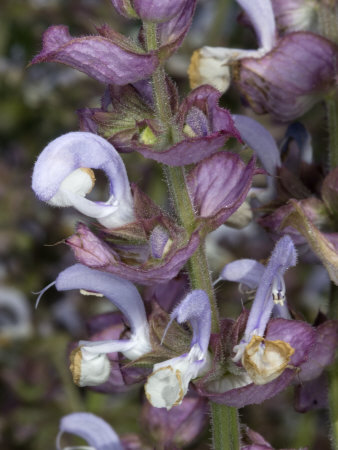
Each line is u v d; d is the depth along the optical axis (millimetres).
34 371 658
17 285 709
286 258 317
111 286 328
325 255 346
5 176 745
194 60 378
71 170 313
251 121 374
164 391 308
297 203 351
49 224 731
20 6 746
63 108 744
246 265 341
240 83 377
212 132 315
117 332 365
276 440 588
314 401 382
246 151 380
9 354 679
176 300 349
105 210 324
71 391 631
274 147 379
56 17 741
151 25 314
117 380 360
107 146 318
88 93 742
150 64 312
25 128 755
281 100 378
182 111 316
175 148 306
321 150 559
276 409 602
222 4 668
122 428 600
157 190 629
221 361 324
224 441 335
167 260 316
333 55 371
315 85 375
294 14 386
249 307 356
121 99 327
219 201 328
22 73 754
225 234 647
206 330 315
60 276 328
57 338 678
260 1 375
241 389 318
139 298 331
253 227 646
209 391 326
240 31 672
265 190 384
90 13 729
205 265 328
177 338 329
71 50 308
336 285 375
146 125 319
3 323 697
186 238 321
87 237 321
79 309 701
